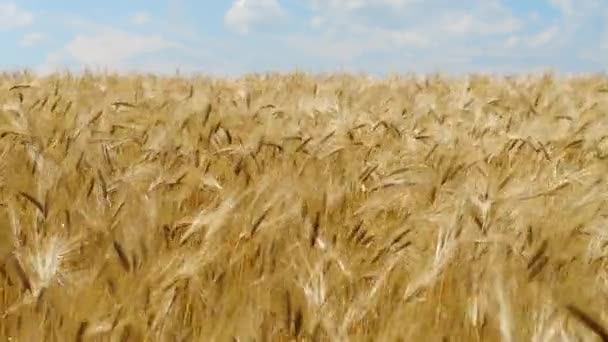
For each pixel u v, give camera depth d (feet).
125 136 17.87
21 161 14.52
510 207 11.69
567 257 9.93
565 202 11.66
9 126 16.88
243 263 10.03
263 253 10.22
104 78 43.78
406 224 11.05
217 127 18.42
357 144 17.74
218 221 10.56
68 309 8.38
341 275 9.50
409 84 46.24
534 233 10.57
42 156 13.66
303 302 8.66
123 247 9.64
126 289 9.03
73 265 10.32
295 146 17.65
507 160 18.12
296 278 9.36
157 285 8.89
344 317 8.36
